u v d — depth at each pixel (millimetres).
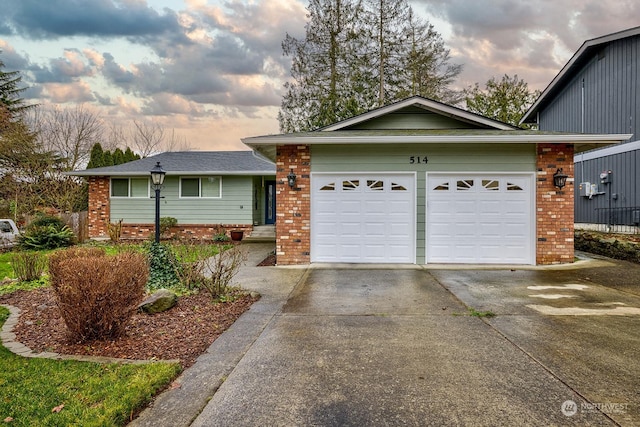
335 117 20734
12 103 25859
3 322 4855
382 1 20859
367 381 3129
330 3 20719
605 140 8102
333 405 2775
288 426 2531
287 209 9008
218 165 16703
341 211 9023
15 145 20953
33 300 5965
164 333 4359
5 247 13188
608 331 4273
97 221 16375
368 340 4070
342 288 6578
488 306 5348
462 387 3010
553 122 15773
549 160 8672
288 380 3172
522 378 3146
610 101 11961
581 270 7941
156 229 8336
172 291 5852
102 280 3990
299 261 8984
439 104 10016
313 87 20953
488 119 9898
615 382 3061
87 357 3682
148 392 2959
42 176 21266
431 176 8898
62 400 2863
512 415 2617
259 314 5098
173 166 16641
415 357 3602
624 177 11266
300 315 5035
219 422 2594
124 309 4188
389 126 10461
